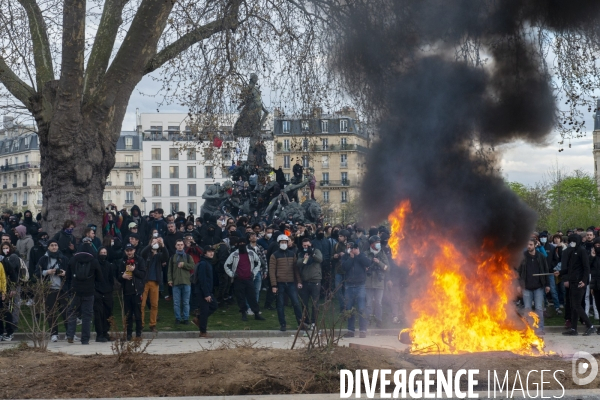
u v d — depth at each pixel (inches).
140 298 557.0
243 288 655.1
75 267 535.8
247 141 824.9
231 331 599.2
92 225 677.3
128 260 554.6
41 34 785.6
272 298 732.7
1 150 4399.6
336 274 594.2
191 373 308.8
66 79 703.1
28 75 740.0
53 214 742.5
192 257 681.6
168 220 704.4
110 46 760.3
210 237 740.0
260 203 1117.7
